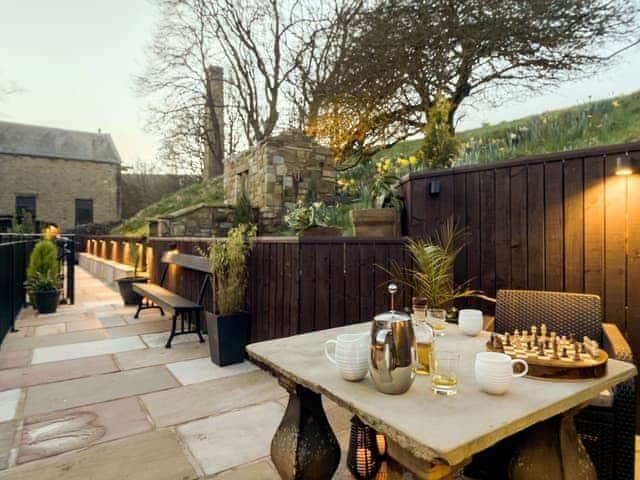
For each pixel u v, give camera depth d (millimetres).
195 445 2092
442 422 938
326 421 1645
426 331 1438
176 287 5430
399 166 6418
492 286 2900
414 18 5871
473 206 3010
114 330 4809
